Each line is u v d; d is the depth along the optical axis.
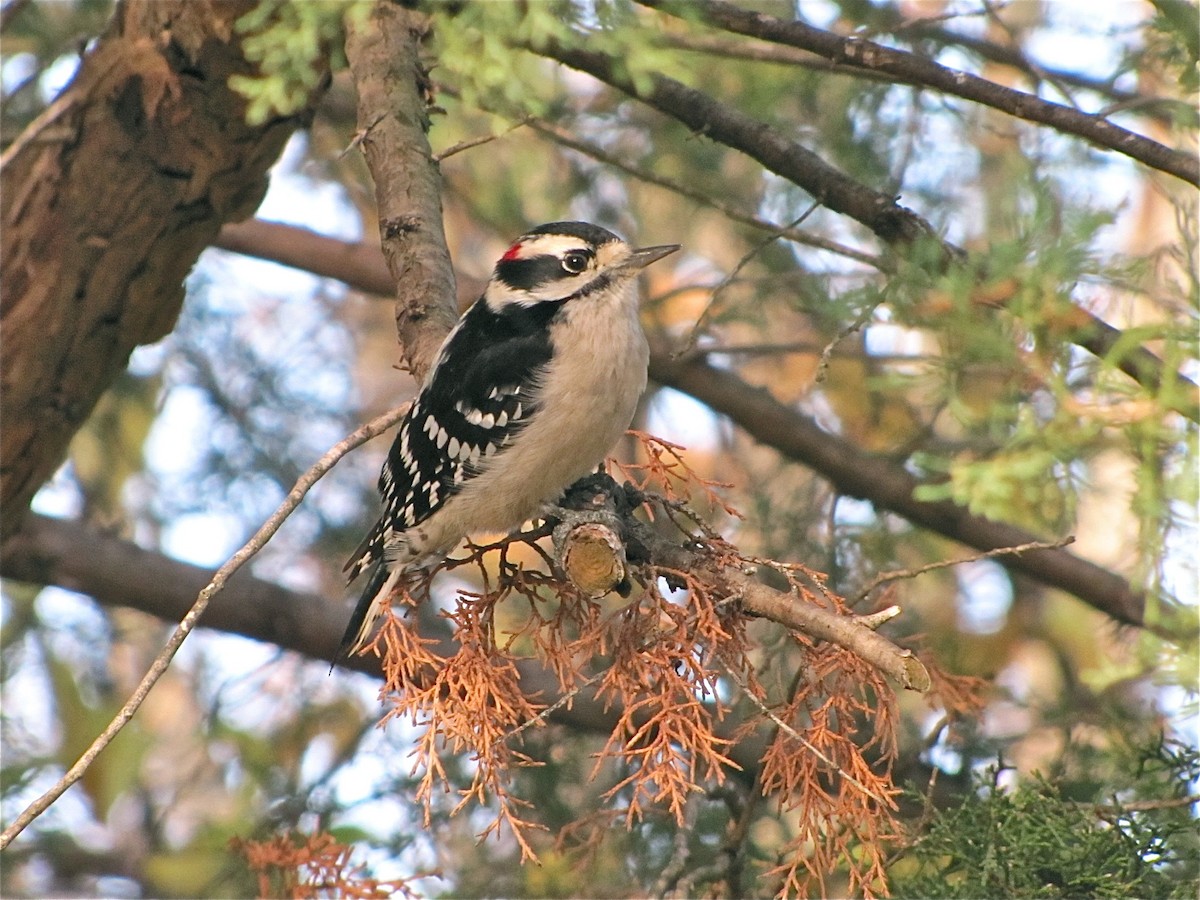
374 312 16.75
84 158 10.29
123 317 10.80
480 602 7.66
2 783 12.98
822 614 6.70
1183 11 8.01
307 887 8.95
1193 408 6.63
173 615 12.70
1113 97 11.27
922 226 9.08
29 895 13.26
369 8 8.27
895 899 7.95
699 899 8.97
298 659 13.97
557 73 13.12
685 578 7.23
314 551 14.62
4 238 10.46
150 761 14.70
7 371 10.66
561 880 10.91
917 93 11.77
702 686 7.12
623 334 8.98
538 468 8.87
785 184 12.76
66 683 13.45
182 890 12.39
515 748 11.25
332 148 14.21
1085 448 7.77
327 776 12.02
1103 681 7.14
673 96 9.62
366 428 7.25
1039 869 7.81
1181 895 7.55
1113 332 7.00
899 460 12.12
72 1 13.18
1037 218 7.02
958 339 7.16
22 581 12.47
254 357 14.80
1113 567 12.88
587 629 7.56
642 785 6.93
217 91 10.09
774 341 15.27
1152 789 8.59
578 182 13.73
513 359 8.84
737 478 14.69
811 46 8.62
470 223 16.09
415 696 7.48
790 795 7.21
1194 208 8.33
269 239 13.38
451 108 10.95
